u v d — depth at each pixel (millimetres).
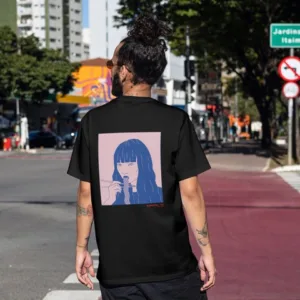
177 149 3242
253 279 7543
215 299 6695
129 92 3379
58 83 57469
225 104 111875
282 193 16625
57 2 148375
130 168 3240
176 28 34281
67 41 151875
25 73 54438
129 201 3229
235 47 37781
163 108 3303
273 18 32156
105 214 3260
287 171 23594
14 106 64812
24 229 11367
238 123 105812
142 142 3242
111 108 3330
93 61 91312
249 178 21375
